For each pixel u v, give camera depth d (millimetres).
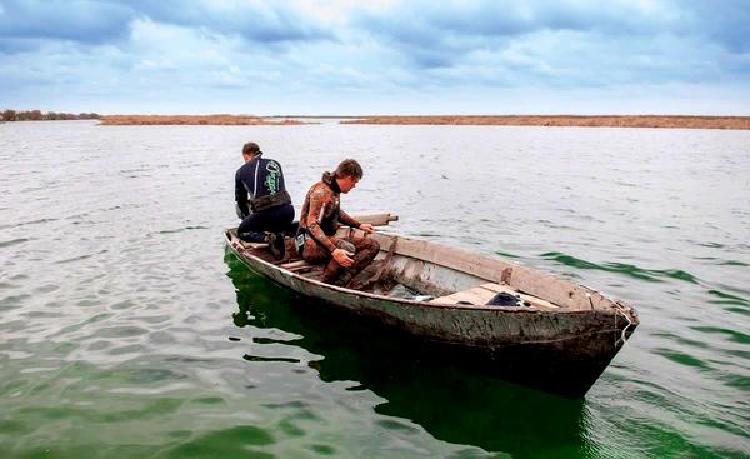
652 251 12102
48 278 9398
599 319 4945
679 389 5820
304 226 8422
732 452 4691
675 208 18391
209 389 5777
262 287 9156
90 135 82250
